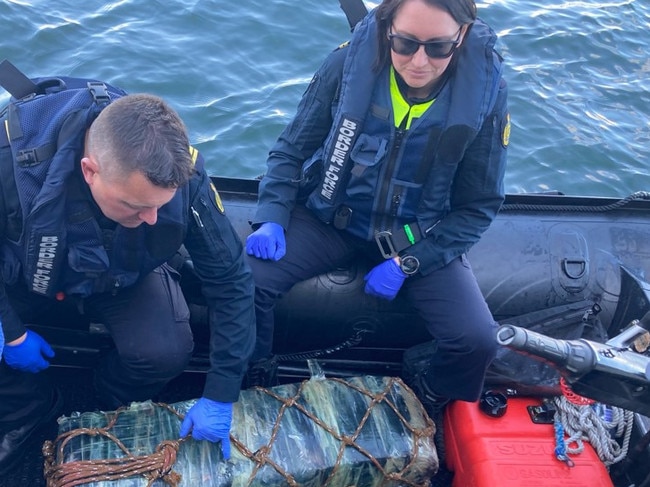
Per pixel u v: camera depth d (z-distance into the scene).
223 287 2.12
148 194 1.73
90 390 2.62
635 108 5.05
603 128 4.84
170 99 4.39
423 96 2.19
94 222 1.93
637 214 2.83
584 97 5.07
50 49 4.52
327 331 2.62
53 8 4.77
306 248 2.44
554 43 5.47
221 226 2.07
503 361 2.39
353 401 2.28
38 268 1.95
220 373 2.11
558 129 4.79
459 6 1.96
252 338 2.15
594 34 5.62
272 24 5.00
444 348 2.31
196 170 2.00
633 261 2.72
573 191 4.44
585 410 2.33
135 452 2.06
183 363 2.29
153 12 4.91
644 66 5.40
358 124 2.21
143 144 1.67
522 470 2.21
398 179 2.27
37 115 1.86
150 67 4.54
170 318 2.28
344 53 2.31
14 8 4.68
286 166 2.45
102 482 1.98
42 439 2.46
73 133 1.82
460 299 2.33
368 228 2.38
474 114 2.15
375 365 2.76
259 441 2.13
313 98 2.38
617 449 2.37
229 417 2.10
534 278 2.66
